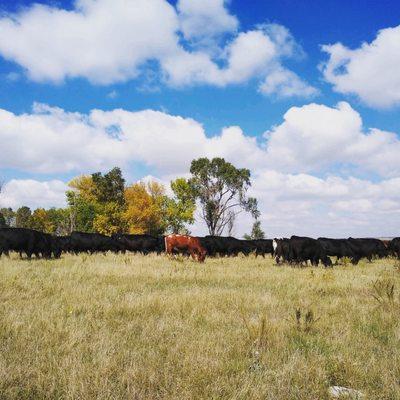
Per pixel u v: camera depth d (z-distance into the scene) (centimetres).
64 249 2812
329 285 1212
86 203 6250
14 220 9662
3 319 650
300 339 609
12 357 491
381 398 417
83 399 392
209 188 6344
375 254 2797
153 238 3234
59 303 817
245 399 407
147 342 579
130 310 769
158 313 775
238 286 1198
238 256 3222
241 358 521
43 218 8712
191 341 577
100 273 1337
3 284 992
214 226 6412
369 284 1189
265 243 3238
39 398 398
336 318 755
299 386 439
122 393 409
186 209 6850
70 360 480
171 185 6875
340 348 573
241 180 6256
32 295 903
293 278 1389
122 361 494
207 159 6353
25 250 2066
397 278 1416
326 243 2644
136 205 6316
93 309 771
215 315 746
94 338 582
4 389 405
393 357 523
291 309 832
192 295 933
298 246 2131
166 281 1227
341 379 474
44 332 595
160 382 438
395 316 748
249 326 644
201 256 2311
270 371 472
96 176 5988
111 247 2995
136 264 1709
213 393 411
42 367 464
